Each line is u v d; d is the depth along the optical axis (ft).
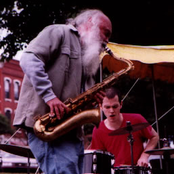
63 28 9.74
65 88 9.53
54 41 9.43
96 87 10.41
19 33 34.55
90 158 12.84
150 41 37.78
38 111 9.23
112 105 15.12
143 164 15.01
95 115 9.64
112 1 35.94
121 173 14.25
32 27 34.37
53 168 9.04
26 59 9.07
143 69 25.38
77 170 9.18
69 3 34.35
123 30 37.24
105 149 16.14
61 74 9.44
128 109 40.29
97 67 10.25
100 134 16.06
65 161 9.07
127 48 21.99
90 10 10.67
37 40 9.34
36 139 9.40
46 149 9.22
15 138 118.32
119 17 36.96
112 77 11.93
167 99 39.83
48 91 9.00
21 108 9.39
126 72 12.40
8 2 34.37
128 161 15.60
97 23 10.34
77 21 10.48
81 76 9.94
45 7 34.27
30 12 34.35
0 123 115.85
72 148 9.34
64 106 9.15
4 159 46.83
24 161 47.32
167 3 36.88
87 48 10.14
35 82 8.93
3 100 143.95
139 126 14.07
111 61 23.75
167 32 37.47
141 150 15.78
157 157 35.50
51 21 34.42
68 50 9.57
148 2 36.65
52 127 9.31
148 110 39.86
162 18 37.37
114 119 15.31
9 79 147.33
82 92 10.47
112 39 37.27
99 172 12.74
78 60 9.77
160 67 25.70
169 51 21.67
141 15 37.17
